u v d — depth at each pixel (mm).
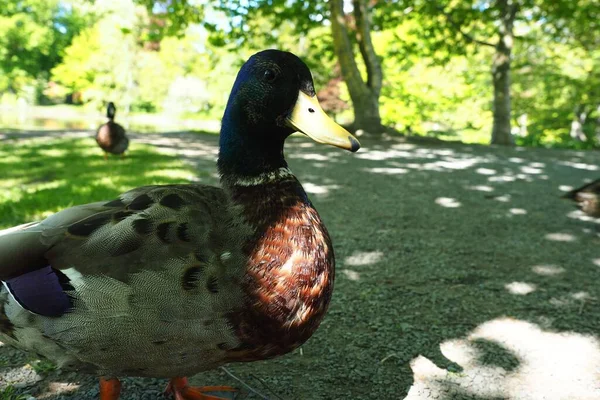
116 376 386
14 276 355
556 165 2344
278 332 361
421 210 1298
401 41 3818
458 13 3621
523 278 823
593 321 671
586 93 5359
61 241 355
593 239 1061
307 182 1648
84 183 1277
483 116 6457
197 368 370
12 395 472
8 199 1069
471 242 1020
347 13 3703
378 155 2473
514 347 599
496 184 1729
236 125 391
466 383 522
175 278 338
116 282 338
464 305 714
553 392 509
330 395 497
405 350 587
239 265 351
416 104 5234
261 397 490
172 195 377
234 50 3541
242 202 377
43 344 363
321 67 4402
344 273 832
